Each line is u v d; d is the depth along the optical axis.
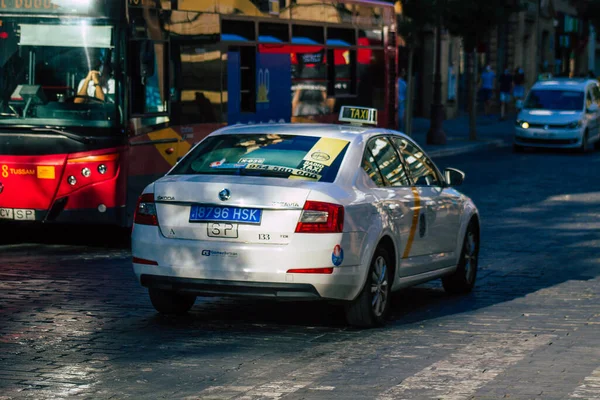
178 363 9.20
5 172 15.87
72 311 11.58
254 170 10.63
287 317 11.41
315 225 10.05
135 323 10.98
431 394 8.17
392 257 11.16
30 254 15.77
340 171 10.60
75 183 15.77
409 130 38.94
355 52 23.06
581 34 88.81
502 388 8.38
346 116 12.80
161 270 10.41
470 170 31.72
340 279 10.16
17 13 15.92
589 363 9.29
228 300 12.36
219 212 10.25
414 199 11.63
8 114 15.90
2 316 11.23
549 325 11.10
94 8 15.80
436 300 12.74
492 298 12.89
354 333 10.62
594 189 26.80
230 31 18.39
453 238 12.66
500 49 68.50
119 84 15.80
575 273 14.89
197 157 11.03
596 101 41.00
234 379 8.64
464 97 62.88
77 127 15.80
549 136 38.69
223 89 18.20
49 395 8.10
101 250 16.25
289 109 20.27
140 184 16.33
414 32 37.16
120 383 8.49
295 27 20.45
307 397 8.08
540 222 20.59
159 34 16.58
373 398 8.05
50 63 15.88
